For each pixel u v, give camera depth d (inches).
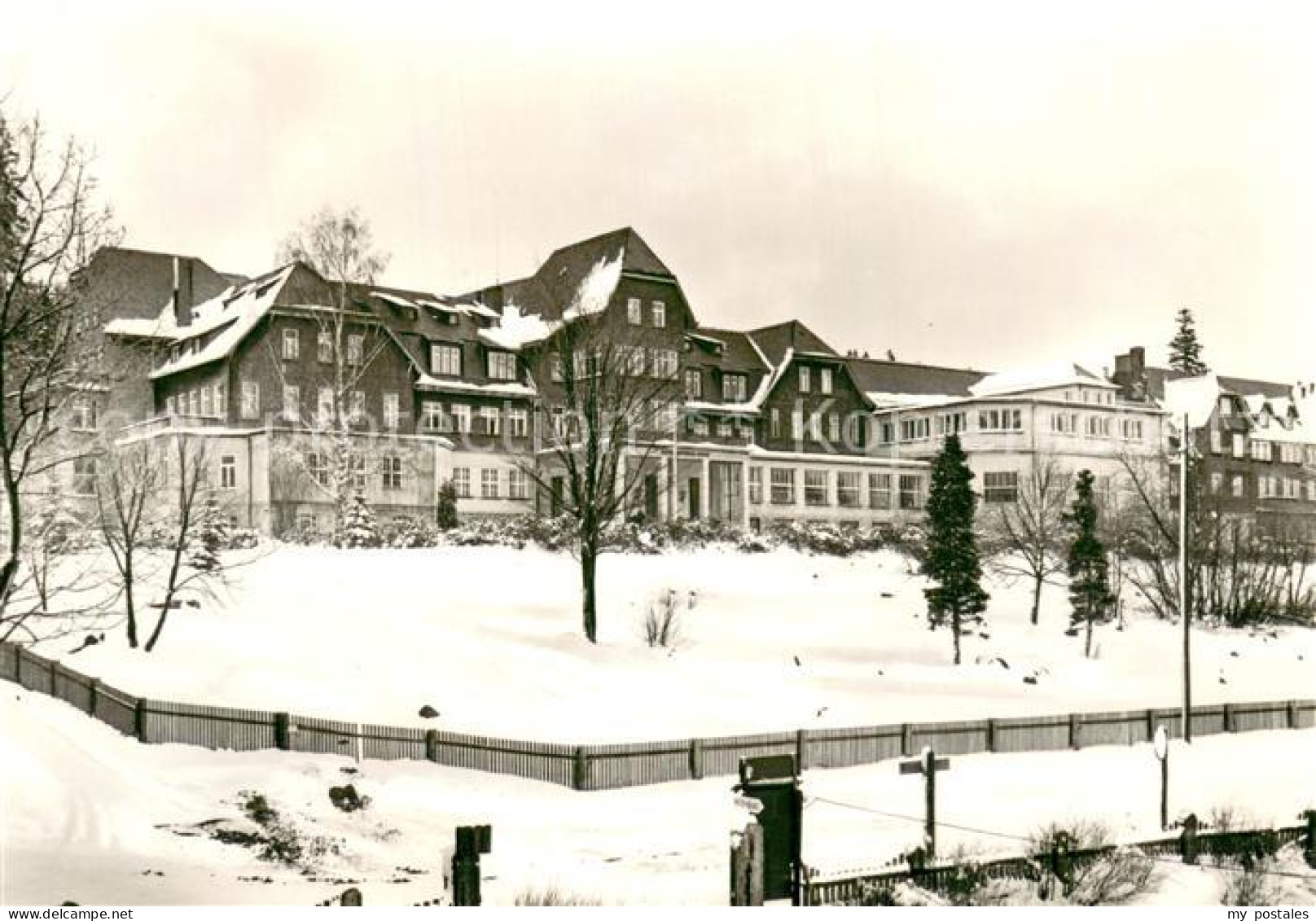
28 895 604.7
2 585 822.5
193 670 1242.0
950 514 1888.5
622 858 792.9
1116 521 2640.3
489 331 2952.8
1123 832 876.6
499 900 646.5
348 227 2519.7
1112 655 1995.6
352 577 1851.6
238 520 2301.9
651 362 2229.3
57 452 1453.0
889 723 1412.4
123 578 1416.1
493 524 2298.2
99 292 1386.6
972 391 3444.9
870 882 655.8
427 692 1310.3
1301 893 773.9
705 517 2773.1
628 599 1935.3
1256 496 3806.6
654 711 1355.8
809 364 3284.9
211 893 650.8
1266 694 1836.9
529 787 1025.5
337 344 2413.9
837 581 2260.1
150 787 850.1
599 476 1756.9
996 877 709.9
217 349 2512.3
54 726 916.6
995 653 1898.4
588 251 3019.2
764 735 1142.3
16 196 840.9
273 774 936.9
